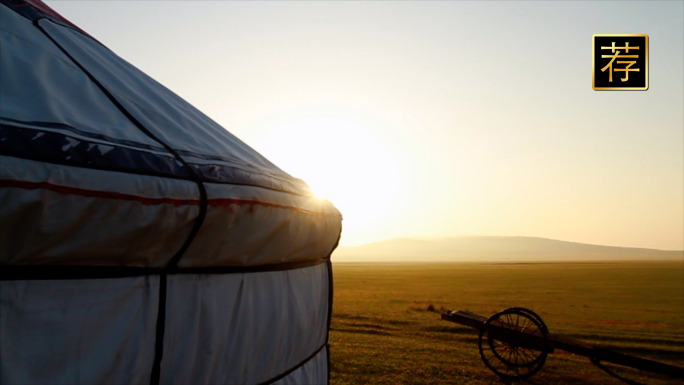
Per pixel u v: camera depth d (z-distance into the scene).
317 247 3.64
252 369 2.87
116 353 1.96
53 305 1.75
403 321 17.58
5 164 1.47
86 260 1.81
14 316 1.65
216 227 2.25
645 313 22.48
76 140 1.84
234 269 2.65
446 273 65.12
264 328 2.96
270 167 3.75
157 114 3.00
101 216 1.73
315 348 3.93
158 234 1.98
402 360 11.16
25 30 2.87
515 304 25.64
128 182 1.82
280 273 3.19
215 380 2.53
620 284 42.62
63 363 1.78
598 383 10.02
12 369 1.63
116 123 2.48
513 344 9.98
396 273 65.94
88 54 3.16
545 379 10.03
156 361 2.15
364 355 11.48
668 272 63.94
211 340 2.45
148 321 2.10
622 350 13.85
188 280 2.33
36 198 1.51
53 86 2.45
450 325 16.67
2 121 1.70
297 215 2.96
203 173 2.27
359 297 28.41
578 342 9.47
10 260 1.60
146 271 2.11
